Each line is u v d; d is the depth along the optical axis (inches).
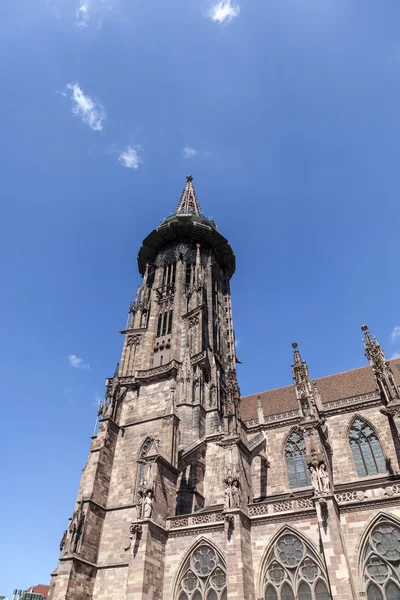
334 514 1314.0
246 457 1766.7
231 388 1907.0
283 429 2150.6
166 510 1691.7
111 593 1713.8
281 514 1451.8
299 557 1354.6
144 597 1382.9
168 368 2455.7
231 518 1439.5
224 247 3538.4
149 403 2368.4
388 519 1304.1
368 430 1956.2
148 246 3508.9
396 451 1834.4
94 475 2026.3
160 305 3031.5
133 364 2684.5
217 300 3302.2
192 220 3476.9
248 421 2362.2
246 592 1291.8
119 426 2324.1
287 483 1956.2
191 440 2084.2
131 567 1453.0
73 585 1672.0
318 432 1595.7
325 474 1411.2
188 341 2632.9
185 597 1451.8
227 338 3186.5
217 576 1440.7
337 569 1206.9
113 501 2017.7
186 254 3348.9
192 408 2239.2
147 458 1774.1
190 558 1530.5
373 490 1385.3
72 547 1760.6
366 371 2492.6
